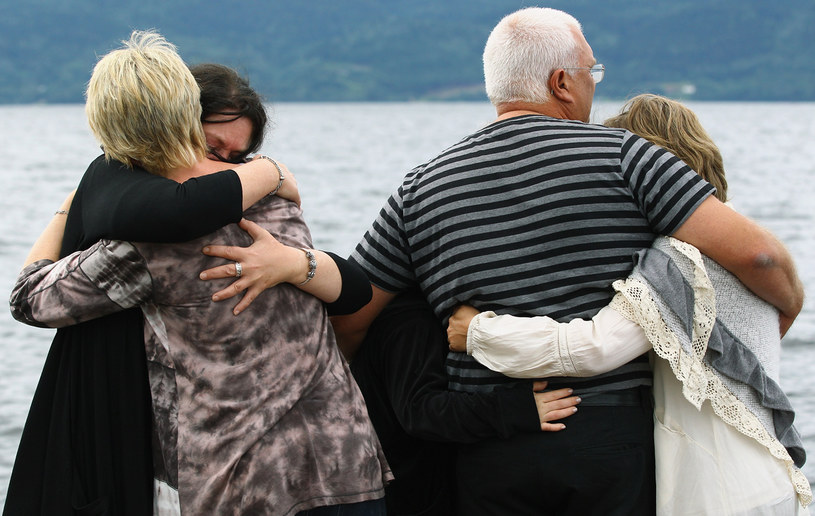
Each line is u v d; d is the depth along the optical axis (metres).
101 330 3.83
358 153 109.56
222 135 4.05
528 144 4.46
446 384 4.68
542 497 4.37
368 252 4.90
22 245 39.06
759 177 71.56
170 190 3.60
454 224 4.50
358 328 5.00
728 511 4.21
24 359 20.25
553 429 4.30
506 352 4.28
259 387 3.81
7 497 3.80
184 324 3.78
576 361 4.18
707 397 4.19
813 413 14.56
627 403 4.36
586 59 4.72
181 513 3.71
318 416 3.93
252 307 3.85
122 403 3.78
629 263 4.33
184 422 3.74
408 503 4.92
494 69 4.75
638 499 4.29
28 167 90.50
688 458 4.28
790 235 39.34
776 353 4.45
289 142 136.25
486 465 4.42
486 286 4.43
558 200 4.34
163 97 3.66
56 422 3.80
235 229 3.85
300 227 4.19
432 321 4.87
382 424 4.92
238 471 3.72
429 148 121.31
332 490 3.88
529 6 4.90
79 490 3.74
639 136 4.45
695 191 4.21
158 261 3.70
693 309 4.15
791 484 4.32
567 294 4.35
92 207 3.77
